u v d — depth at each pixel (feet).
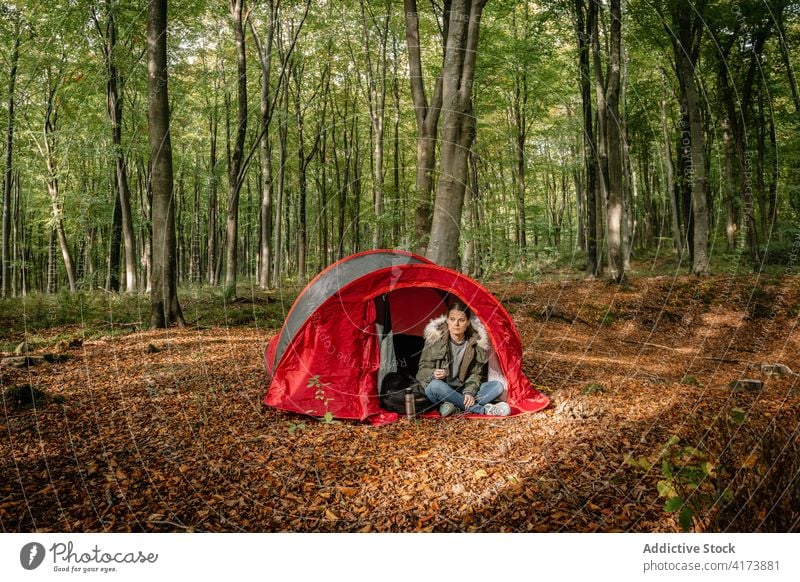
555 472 10.42
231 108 57.36
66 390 16.11
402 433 13.47
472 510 9.16
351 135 66.69
